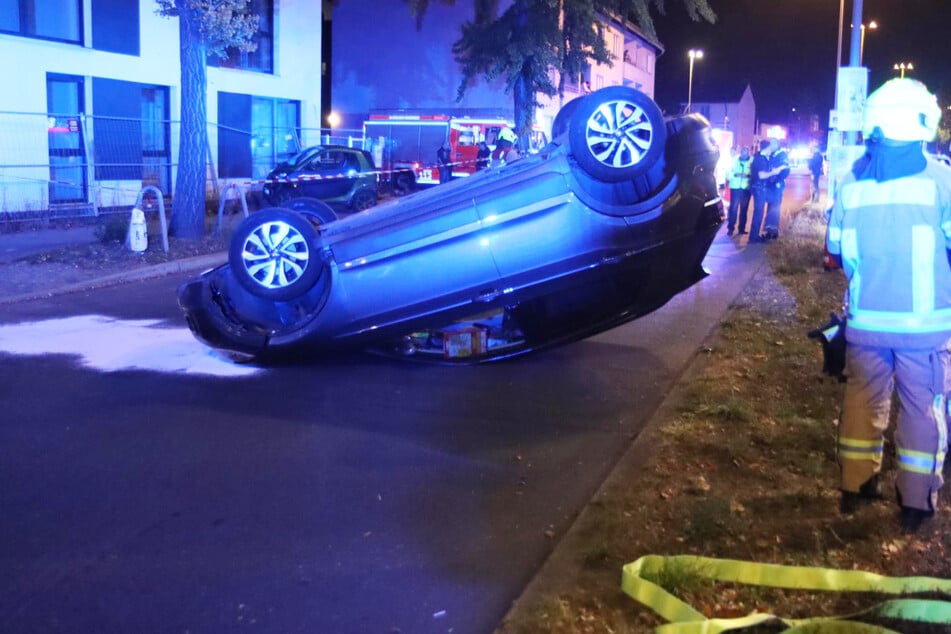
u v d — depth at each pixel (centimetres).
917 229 391
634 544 412
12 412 643
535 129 2589
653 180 674
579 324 730
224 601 380
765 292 1095
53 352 820
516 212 666
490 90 3281
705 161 697
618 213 659
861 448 425
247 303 750
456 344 759
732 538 415
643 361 786
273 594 386
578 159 644
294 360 761
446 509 476
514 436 595
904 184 393
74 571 407
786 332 857
